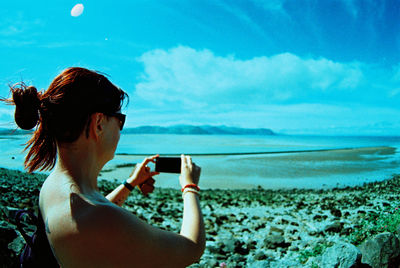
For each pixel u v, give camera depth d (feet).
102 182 60.23
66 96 3.10
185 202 3.88
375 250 13.06
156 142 379.96
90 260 2.68
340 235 19.47
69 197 2.94
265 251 18.83
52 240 2.91
